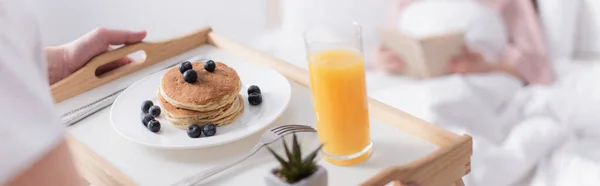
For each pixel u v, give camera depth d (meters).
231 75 1.24
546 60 2.10
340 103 1.08
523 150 1.75
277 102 1.25
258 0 2.42
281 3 2.43
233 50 1.46
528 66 2.08
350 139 1.11
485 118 1.87
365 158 1.13
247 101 1.26
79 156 1.19
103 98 1.32
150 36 2.21
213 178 1.12
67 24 2.03
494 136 1.86
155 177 1.12
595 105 1.87
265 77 1.32
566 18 2.12
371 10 2.16
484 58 2.04
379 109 1.22
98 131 1.24
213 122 1.20
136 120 1.23
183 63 1.24
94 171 1.17
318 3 2.20
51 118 0.83
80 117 1.27
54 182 0.85
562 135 1.82
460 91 1.90
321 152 1.14
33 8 0.89
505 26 2.12
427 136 1.17
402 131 1.19
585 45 2.20
